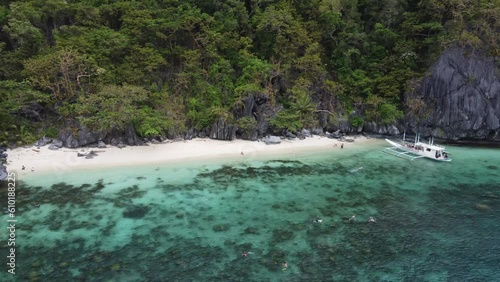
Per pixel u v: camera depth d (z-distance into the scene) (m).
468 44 49.53
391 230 23.89
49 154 36.34
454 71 49.84
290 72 52.66
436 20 53.50
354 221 25.08
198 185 31.03
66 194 28.11
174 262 19.81
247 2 57.62
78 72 41.22
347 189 31.08
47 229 22.86
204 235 22.78
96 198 27.64
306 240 22.44
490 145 48.47
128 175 32.56
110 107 38.88
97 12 47.94
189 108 46.31
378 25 54.91
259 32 53.19
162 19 48.28
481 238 22.95
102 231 22.86
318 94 52.25
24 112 40.47
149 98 44.88
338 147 44.69
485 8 50.22
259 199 28.56
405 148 43.72
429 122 51.94
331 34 56.19
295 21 53.91
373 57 56.31
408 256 20.84
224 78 48.78
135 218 24.77
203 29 48.81
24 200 26.84
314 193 30.05
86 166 34.16
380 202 28.41
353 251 21.28
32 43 43.44
